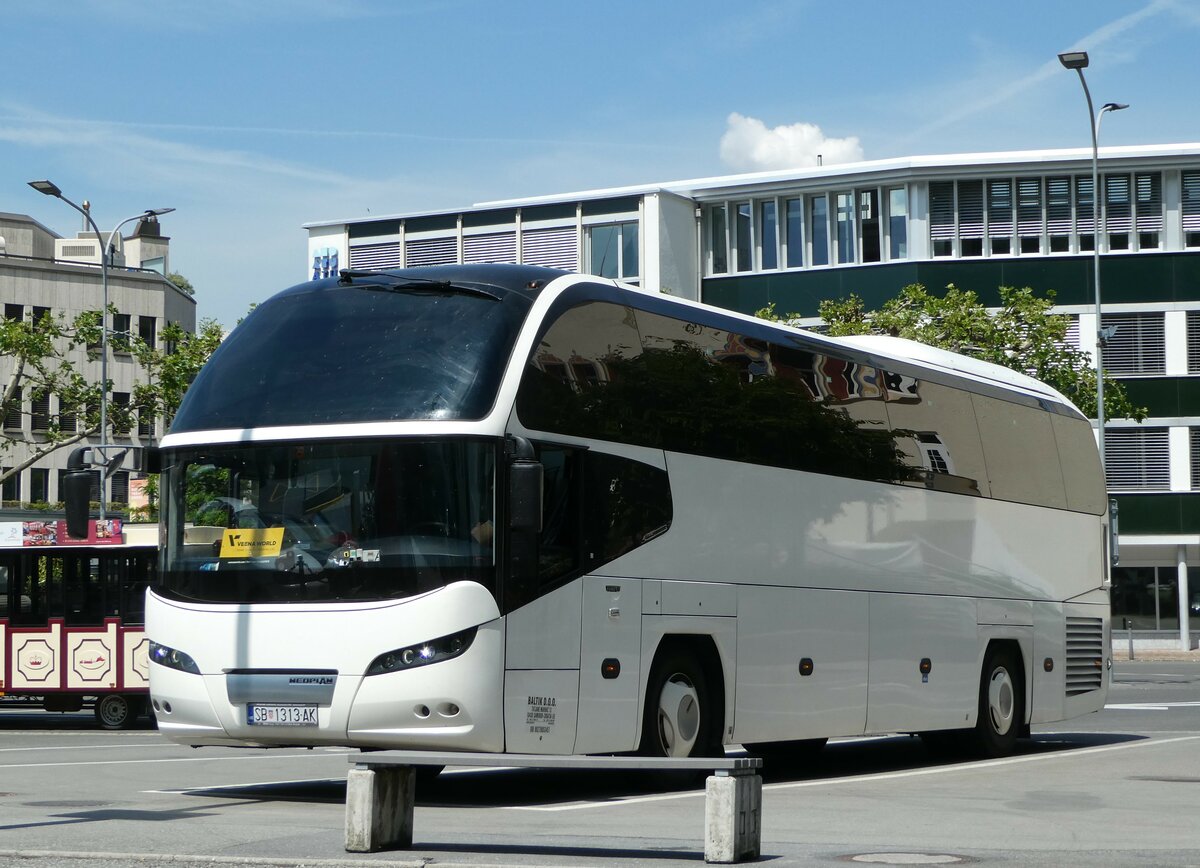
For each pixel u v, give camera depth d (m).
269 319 13.88
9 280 79.50
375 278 13.77
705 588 14.65
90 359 54.00
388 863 9.00
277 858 9.20
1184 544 54.59
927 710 18.03
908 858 9.48
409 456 12.64
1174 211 54.91
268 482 13.04
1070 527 21.66
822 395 16.78
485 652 12.37
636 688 13.73
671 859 9.45
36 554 26.95
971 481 19.30
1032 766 17.78
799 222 57.03
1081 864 9.16
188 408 13.65
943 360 19.58
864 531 17.14
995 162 54.78
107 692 26.70
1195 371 54.72
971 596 19.05
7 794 13.97
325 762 18.23
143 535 26.80
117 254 88.69
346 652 12.46
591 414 13.56
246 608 12.83
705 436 14.90
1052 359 44.19
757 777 9.46
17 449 78.12
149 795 13.88
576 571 13.19
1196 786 15.08
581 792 14.57
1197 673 41.84
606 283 14.16
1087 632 21.84
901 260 55.16
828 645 16.38
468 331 13.04
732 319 15.73
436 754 9.63
